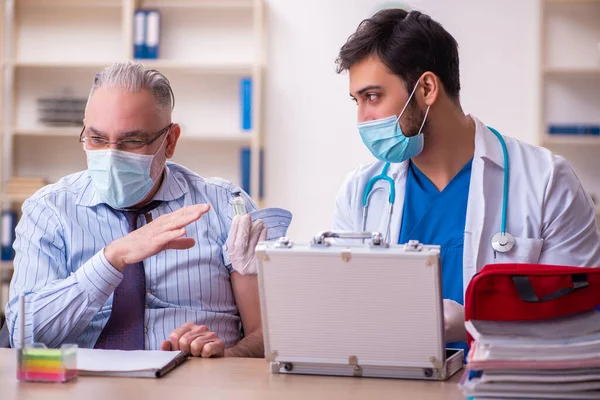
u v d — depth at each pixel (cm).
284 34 462
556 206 200
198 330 174
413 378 142
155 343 199
